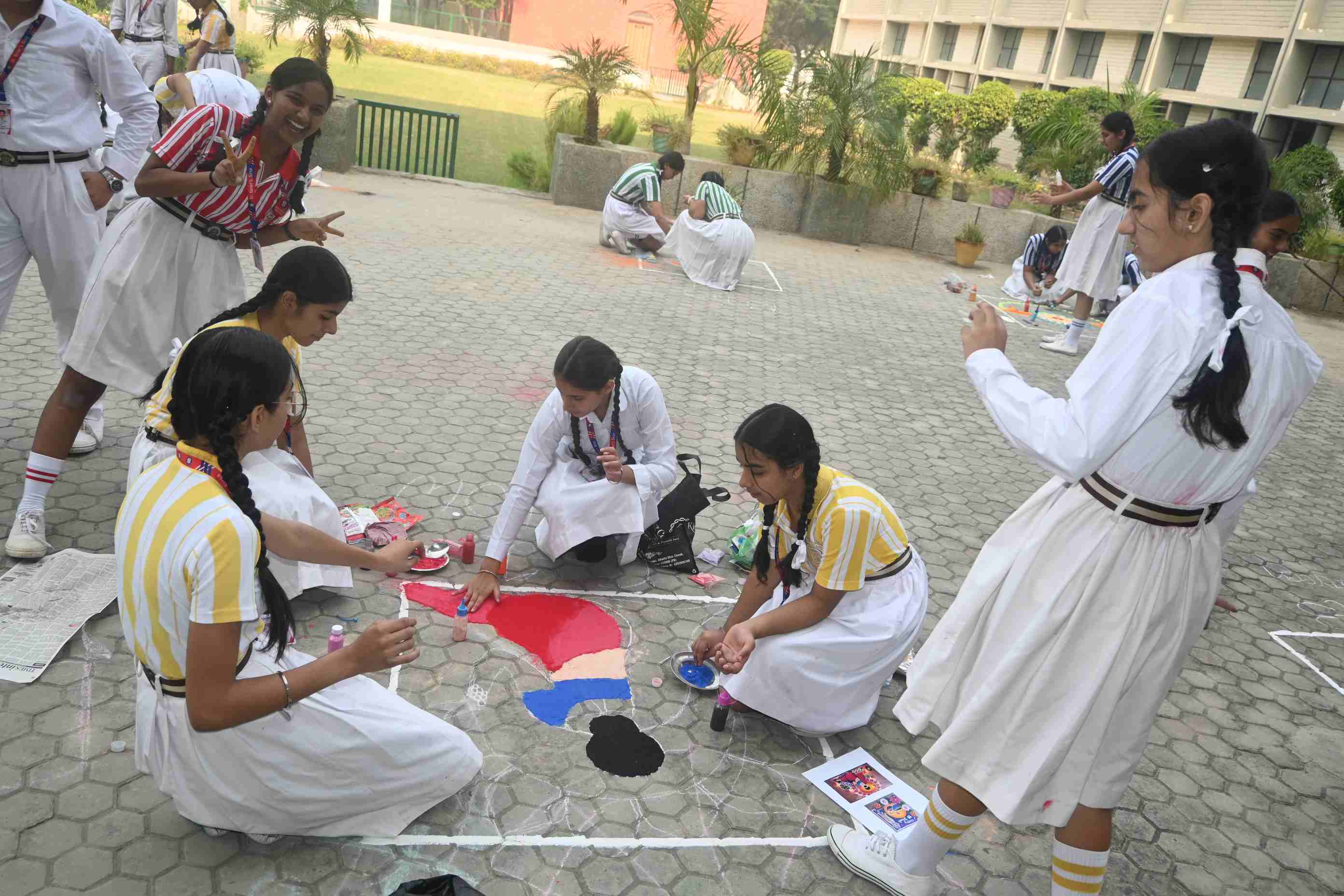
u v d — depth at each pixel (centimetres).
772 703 333
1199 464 215
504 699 344
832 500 320
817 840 302
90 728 301
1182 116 2475
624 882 276
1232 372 205
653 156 1348
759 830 303
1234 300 206
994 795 242
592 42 1353
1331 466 748
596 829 293
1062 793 239
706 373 725
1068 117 1714
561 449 425
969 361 234
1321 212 1529
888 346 891
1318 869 321
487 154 1706
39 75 379
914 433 673
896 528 341
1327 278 1445
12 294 411
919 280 1227
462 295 821
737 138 1443
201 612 214
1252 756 375
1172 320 207
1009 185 1683
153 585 219
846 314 991
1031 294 1165
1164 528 224
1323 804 353
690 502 433
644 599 418
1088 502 229
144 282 372
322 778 261
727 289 1011
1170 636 231
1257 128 2253
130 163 411
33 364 545
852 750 346
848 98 1376
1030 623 233
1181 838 326
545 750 322
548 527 414
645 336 793
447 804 294
